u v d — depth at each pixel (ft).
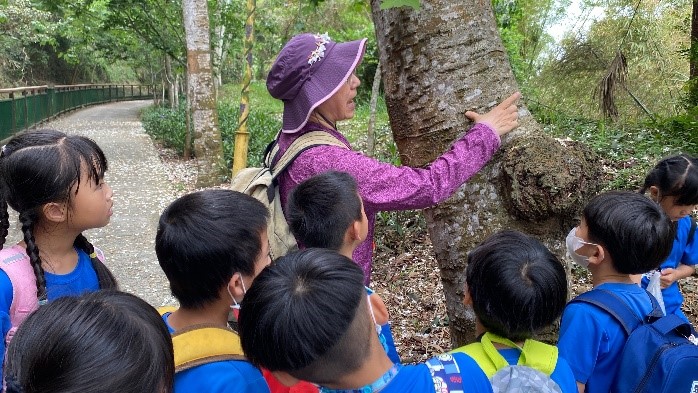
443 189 5.70
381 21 6.76
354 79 6.48
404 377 3.99
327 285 3.71
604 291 5.59
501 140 6.33
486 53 6.33
